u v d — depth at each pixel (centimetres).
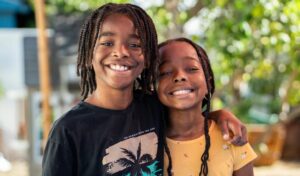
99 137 257
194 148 279
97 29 263
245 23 526
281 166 1029
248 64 604
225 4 521
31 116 630
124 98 264
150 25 271
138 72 267
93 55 267
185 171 277
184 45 283
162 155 272
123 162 260
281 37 538
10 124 1035
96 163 257
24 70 621
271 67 683
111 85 260
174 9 501
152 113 274
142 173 264
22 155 995
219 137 283
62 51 661
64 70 662
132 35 262
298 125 1134
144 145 266
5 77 1070
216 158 279
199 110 284
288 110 854
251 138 918
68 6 820
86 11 764
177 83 274
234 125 284
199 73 280
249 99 1068
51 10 892
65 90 665
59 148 253
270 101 1090
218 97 720
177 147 279
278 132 990
